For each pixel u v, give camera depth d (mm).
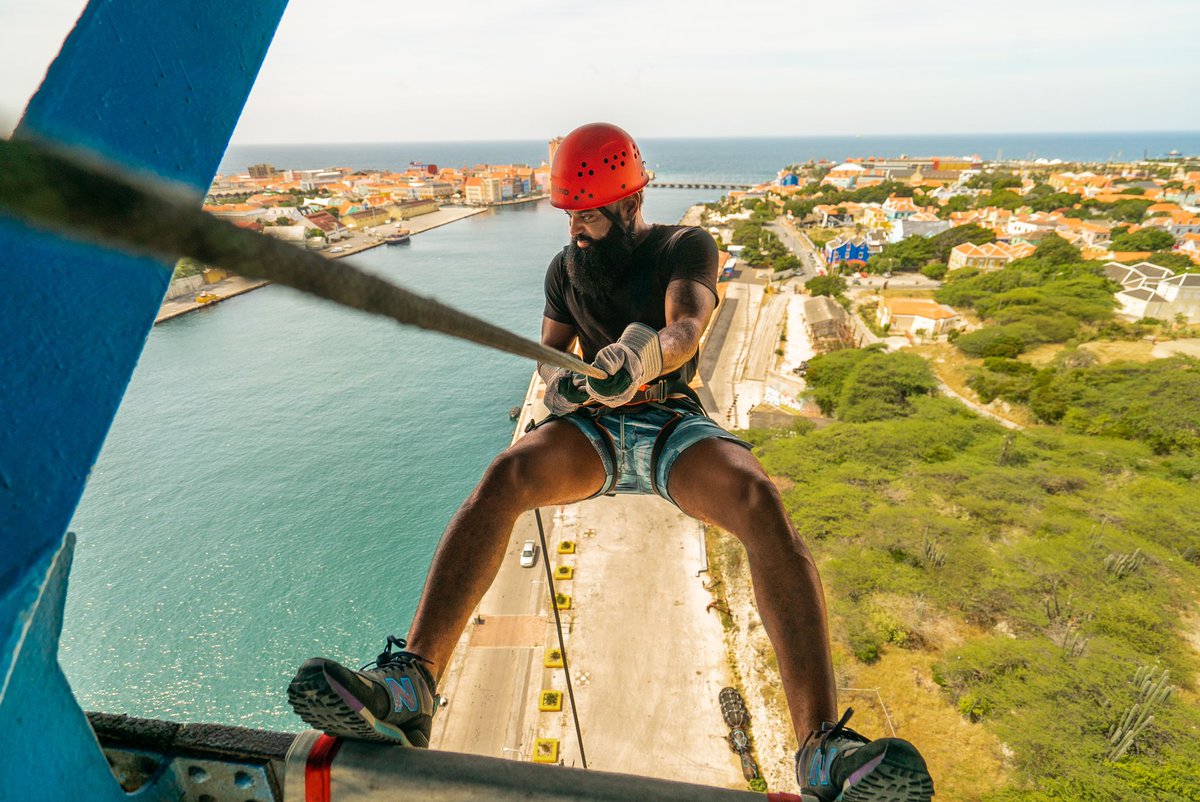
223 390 62375
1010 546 33375
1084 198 137000
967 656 26438
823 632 2383
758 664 28922
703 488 2773
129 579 36906
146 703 29609
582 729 27234
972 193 164250
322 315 86125
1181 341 60938
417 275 100875
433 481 46875
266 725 28500
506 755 26484
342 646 32625
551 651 30750
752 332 75500
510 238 139625
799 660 2346
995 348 62125
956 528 33750
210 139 1510
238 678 30797
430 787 1686
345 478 47156
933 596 29719
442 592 2377
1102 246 102688
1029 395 52875
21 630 1018
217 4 1523
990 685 25281
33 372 1154
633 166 3064
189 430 54531
